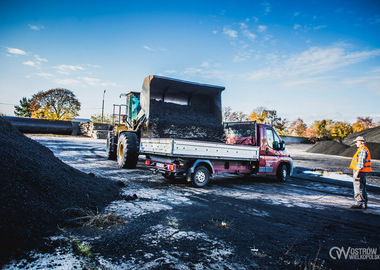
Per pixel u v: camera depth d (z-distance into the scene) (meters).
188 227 3.53
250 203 5.25
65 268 2.21
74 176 4.70
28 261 2.27
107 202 4.38
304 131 64.19
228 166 7.22
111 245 2.77
